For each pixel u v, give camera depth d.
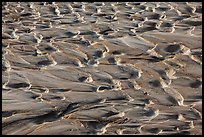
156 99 4.77
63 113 4.44
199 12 8.38
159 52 6.16
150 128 4.19
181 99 4.77
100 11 8.48
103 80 5.25
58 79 5.24
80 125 4.23
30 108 4.51
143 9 8.61
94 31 7.15
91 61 5.84
